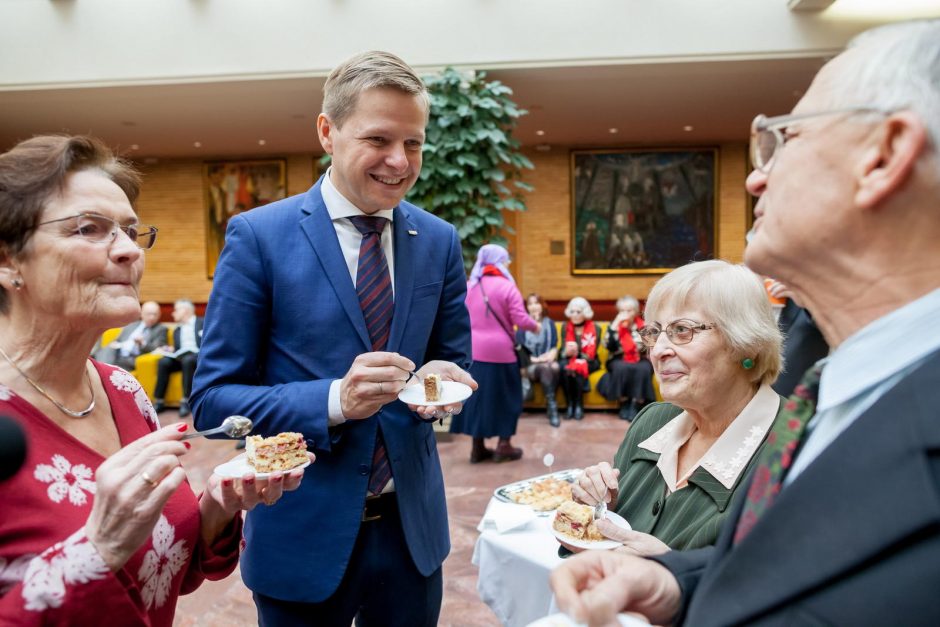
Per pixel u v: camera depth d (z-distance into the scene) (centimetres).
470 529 384
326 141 161
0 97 781
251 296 151
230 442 587
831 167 62
